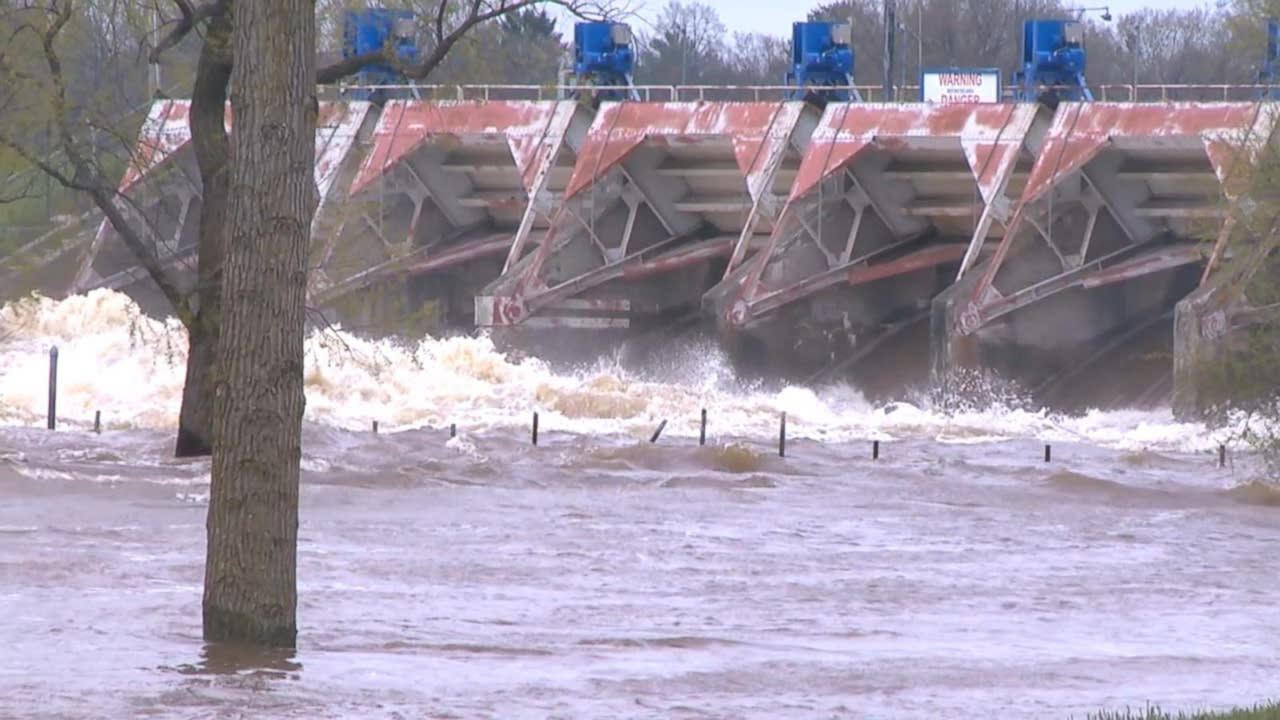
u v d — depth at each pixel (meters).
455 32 128.88
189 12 127.75
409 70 129.62
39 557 82.50
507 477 133.00
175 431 156.38
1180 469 157.88
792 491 132.88
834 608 77.56
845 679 58.03
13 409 186.12
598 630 68.44
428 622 68.69
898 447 172.75
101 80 136.62
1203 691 56.97
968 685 57.41
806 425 199.25
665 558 93.44
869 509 122.94
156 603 69.56
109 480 115.12
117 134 131.00
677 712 51.12
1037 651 66.06
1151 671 61.38
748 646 65.44
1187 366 192.88
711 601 78.62
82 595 71.69
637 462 146.75
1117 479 145.75
